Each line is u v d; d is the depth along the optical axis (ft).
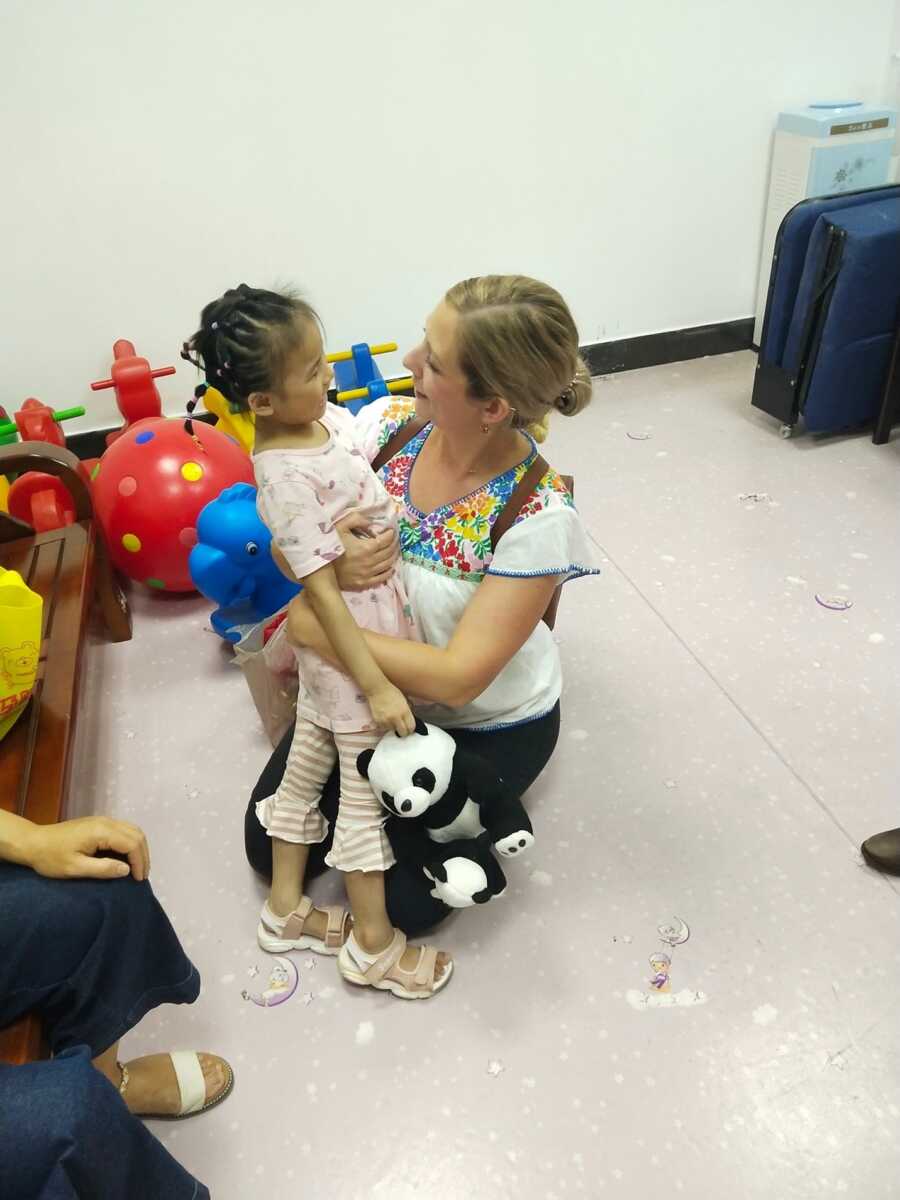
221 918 4.35
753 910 4.16
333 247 8.04
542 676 4.14
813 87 8.57
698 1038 3.70
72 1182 2.36
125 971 3.03
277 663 4.57
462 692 3.49
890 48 8.56
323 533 3.28
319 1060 3.75
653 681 5.50
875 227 6.81
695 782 4.81
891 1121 3.40
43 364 7.80
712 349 9.74
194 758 5.25
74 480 5.77
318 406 3.18
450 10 7.32
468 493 3.53
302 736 3.98
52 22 6.59
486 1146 3.43
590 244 8.79
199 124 7.22
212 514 5.55
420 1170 3.37
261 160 7.50
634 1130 3.43
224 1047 3.81
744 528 6.81
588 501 7.31
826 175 8.36
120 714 5.61
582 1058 3.67
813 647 5.64
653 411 8.67
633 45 7.91
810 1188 3.23
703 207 8.92
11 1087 2.41
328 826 4.24
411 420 3.94
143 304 7.79
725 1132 3.41
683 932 4.09
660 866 4.39
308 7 7.01
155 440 6.23
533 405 3.17
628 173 8.52
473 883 3.52
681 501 7.20
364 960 3.92
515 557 3.40
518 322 2.97
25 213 7.18
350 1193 3.32
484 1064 3.68
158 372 7.16
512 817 3.55
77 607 5.12
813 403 7.53
